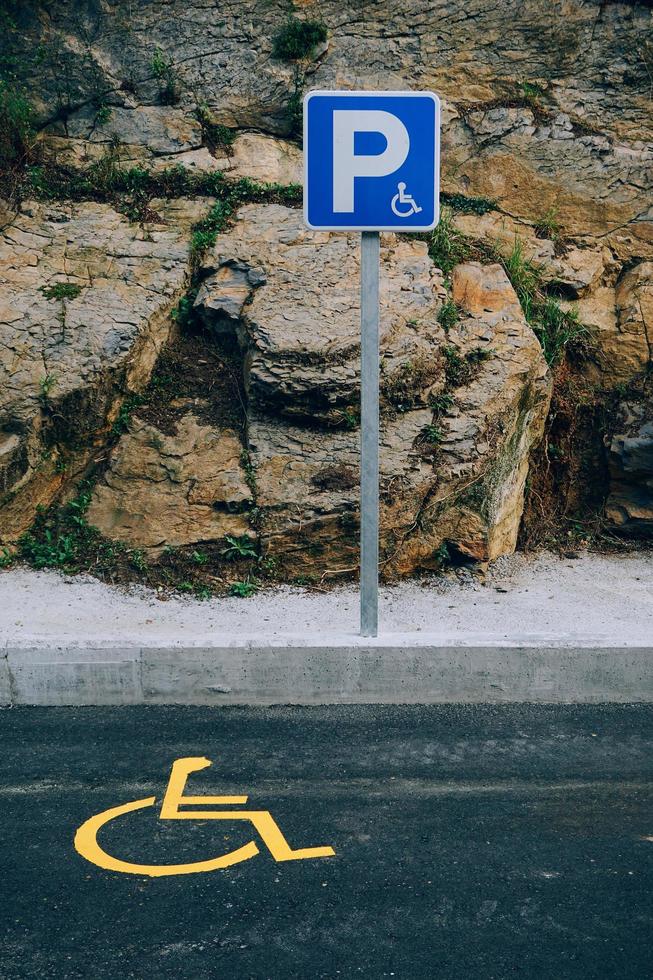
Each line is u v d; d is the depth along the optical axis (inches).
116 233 312.7
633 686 204.8
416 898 132.3
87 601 235.9
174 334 298.4
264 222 316.2
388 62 349.1
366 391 201.9
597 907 130.6
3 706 200.5
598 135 343.3
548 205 340.2
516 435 285.1
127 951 120.3
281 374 268.4
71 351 276.4
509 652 203.0
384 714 197.3
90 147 336.2
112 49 343.9
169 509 260.7
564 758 177.5
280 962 118.3
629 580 267.6
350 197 201.5
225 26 346.3
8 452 262.8
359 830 150.6
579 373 320.8
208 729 189.2
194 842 146.8
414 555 262.2
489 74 348.8
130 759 175.5
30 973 115.9
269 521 256.5
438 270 308.5
